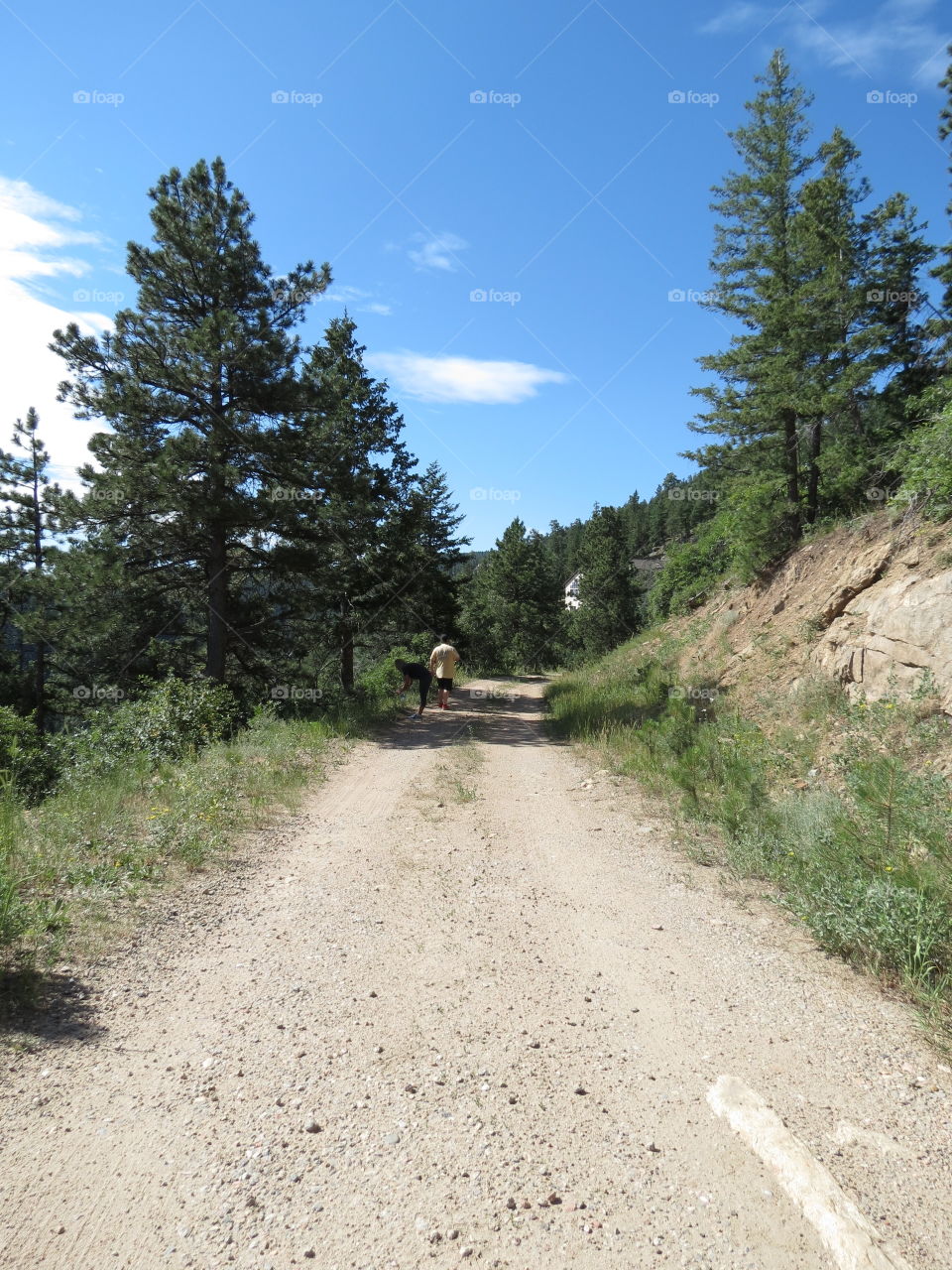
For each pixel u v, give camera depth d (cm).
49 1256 208
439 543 2791
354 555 2003
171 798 740
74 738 1138
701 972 422
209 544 1661
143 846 596
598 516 4634
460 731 1552
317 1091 296
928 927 399
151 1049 323
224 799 769
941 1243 222
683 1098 300
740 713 1059
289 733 1241
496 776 1064
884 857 500
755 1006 381
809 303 1427
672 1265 214
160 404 1544
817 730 850
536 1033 352
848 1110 290
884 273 1681
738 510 1636
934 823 502
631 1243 221
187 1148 258
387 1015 364
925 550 877
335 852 655
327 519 1702
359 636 2398
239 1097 289
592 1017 369
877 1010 374
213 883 549
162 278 1628
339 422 1789
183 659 1844
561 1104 293
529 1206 235
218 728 1216
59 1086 289
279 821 750
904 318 1650
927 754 662
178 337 1552
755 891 561
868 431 1686
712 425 1939
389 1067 317
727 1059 330
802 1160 255
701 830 729
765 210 1784
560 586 5900
